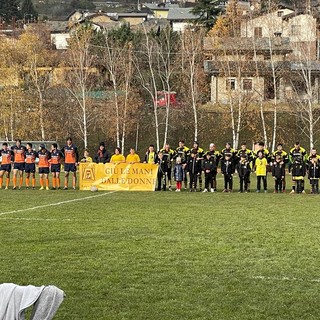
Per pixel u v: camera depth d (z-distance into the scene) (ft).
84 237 65.41
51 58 260.01
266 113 252.01
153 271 50.42
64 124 250.98
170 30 293.23
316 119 235.61
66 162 125.29
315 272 50.42
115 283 46.78
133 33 331.77
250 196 109.60
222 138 253.85
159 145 252.62
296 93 238.48
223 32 284.82
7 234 67.31
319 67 245.86
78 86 249.75
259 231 69.41
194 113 241.35
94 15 534.78
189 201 100.37
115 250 58.54
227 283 47.01
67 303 41.86
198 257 55.62
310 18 262.88
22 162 128.36
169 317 39.19
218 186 136.26
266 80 251.19
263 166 118.52
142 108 261.65
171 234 67.31
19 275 49.03
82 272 49.98
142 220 77.77
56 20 602.03
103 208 90.38
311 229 71.00
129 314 39.75
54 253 57.21
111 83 267.39
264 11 285.23
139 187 122.52
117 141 242.78
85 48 249.14
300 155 116.88
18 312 26.21
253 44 242.37
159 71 252.01
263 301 42.63
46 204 95.66
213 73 258.78
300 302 42.47
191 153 120.78
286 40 265.54
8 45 252.21
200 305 41.65
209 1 331.98
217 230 69.97
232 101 241.96
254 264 53.06
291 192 118.01
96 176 123.24
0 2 565.94
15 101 244.01
